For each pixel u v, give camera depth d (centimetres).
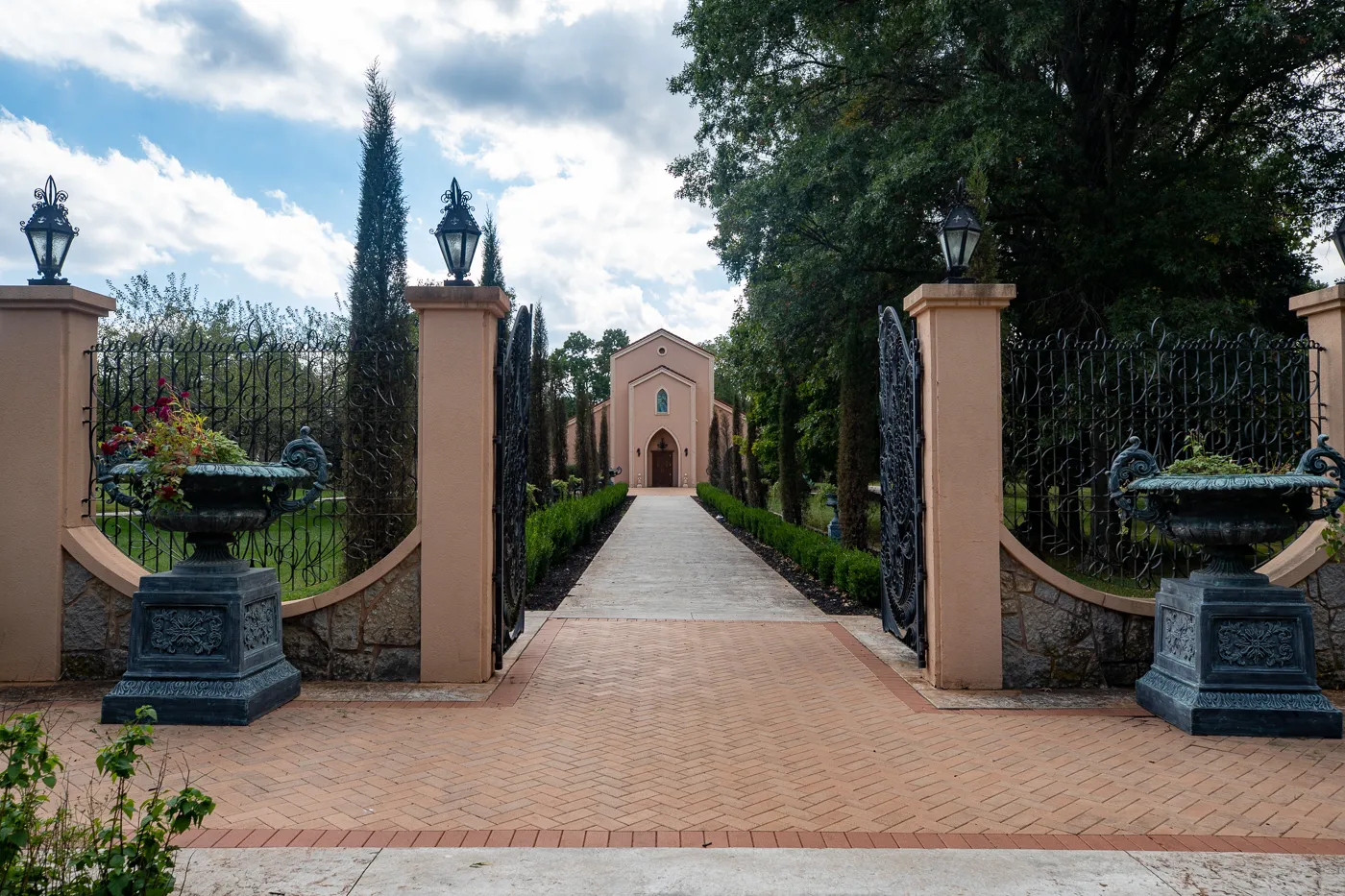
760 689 539
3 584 541
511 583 622
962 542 538
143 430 542
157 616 461
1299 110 1191
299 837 309
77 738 427
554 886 271
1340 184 1222
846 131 1177
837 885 274
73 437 552
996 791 365
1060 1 1034
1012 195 1095
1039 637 545
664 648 659
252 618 478
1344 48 1016
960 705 501
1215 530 454
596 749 419
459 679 545
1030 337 1273
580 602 902
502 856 295
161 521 460
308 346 598
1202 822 333
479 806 344
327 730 446
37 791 348
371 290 977
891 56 1198
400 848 301
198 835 311
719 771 388
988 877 282
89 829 261
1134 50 1193
